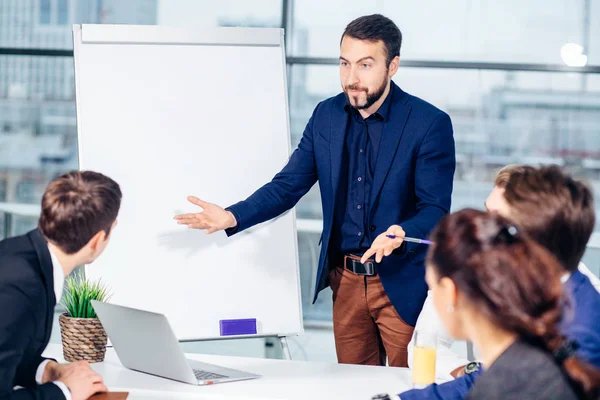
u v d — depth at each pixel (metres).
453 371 1.88
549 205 1.45
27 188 5.00
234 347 4.66
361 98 2.42
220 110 2.85
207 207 2.49
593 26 4.58
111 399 1.69
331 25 4.67
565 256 1.47
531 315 1.09
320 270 2.58
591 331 1.45
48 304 1.65
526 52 4.63
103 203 1.66
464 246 1.14
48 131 4.95
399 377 1.97
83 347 2.04
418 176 2.47
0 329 1.54
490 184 4.73
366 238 2.51
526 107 4.66
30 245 1.64
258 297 2.78
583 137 4.66
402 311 2.48
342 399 1.76
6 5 4.80
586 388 1.09
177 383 1.85
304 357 4.66
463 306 1.15
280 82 2.90
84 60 2.79
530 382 1.10
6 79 4.87
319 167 2.59
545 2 4.59
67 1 4.78
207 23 4.73
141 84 2.81
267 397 1.76
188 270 2.75
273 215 2.63
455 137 4.71
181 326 2.72
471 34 4.63
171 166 2.79
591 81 4.62
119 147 2.77
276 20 4.69
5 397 1.55
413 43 4.66
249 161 2.84
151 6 4.75
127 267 2.72
